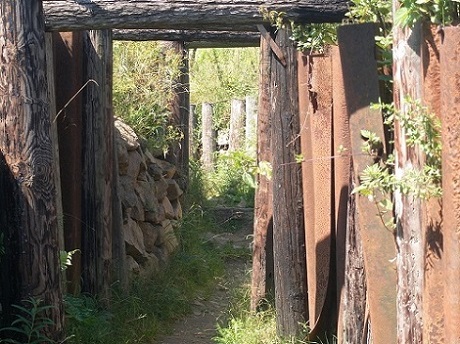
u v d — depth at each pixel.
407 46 3.47
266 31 5.98
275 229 6.43
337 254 5.40
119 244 7.52
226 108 17.14
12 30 5.10
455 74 2.96
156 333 7.17
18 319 5.14
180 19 5.53
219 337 6.74
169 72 10.51
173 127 10.80
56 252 5.36
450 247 3.04
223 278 9.58
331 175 5.64
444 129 3.04
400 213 3.71
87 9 5.59
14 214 5.20
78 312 6.35
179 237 10.01
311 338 5.96
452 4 3.28
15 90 5.12
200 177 12.91
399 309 3.74
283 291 6.39
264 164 5.98
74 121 7.01
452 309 3.05
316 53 5.95
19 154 5.16
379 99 4.18
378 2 4.52
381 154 4.34
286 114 6.30
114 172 7.47
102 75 7.16
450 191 3.02
